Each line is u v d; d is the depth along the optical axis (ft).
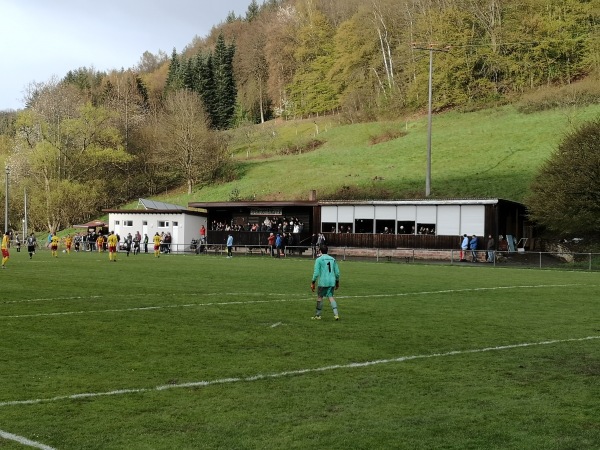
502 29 334.03
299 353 39.01
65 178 282.36
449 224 164.86
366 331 46.96
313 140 352.69
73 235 254.68
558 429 24.59
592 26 321.11
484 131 283.38
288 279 90.22
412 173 243.60
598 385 31.30
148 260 143.54
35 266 116.47
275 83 475.31
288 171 289.53
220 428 24.77
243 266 121.90
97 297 66.39
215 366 35.40
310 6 477.36
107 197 303.27
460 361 36.81
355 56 401.29
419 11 380.58
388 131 327.47
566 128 257.14
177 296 67.77
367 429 24.66
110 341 42.47
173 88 477.36
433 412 26.86
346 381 32.14
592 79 299.58
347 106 391.24
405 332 46.60
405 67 374.02
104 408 27.37
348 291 75.72
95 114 293.02
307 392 30.07
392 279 94.48
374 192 224.74
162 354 38.52
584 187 144.56
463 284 86.74
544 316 55.47
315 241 179.83
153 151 320.09
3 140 353.51
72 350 39.47
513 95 322.96
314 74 435.94
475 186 214.90
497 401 28.45
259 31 521.65
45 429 24.62
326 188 241.55
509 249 165.27
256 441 23.32
